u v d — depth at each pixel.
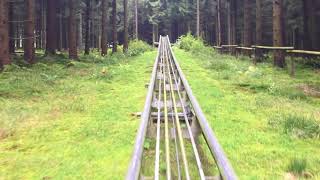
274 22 24.62
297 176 6.54
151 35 99.06
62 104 12.64
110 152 7.94
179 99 12.41
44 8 50.34
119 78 18.86
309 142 8.58
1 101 13.00
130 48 43.12
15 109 11.79
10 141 8.84
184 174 6.48
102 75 19.09
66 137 9.07
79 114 11.45
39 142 8.73
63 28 55.00
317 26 35.31
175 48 47.72
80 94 14.84
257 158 7.46
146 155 7.46
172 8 90.62
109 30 78.94
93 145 8.42
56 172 6.92
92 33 61.97
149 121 8.90
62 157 7.70
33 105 12.61
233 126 9.82
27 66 23.14
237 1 50.47
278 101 13.08
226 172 5.05
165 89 14.00
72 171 6.94
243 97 13.82
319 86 16.80
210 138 6.52
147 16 90.62
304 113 11.16
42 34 51.88
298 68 25.53
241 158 7.43
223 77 18.62
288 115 10.68
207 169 6.71
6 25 20.61
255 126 9.89
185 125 9.30
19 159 7.61
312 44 34.56
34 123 10.38
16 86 15.95
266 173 6.68
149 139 8.25
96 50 55.50
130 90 15.56
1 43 20.25
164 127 9.19
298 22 41.91
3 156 7.81
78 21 57.94
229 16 51.09
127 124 10.16
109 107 12.34
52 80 17.62
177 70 17.80
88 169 7.03
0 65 20.19
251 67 21.83
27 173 6.91
